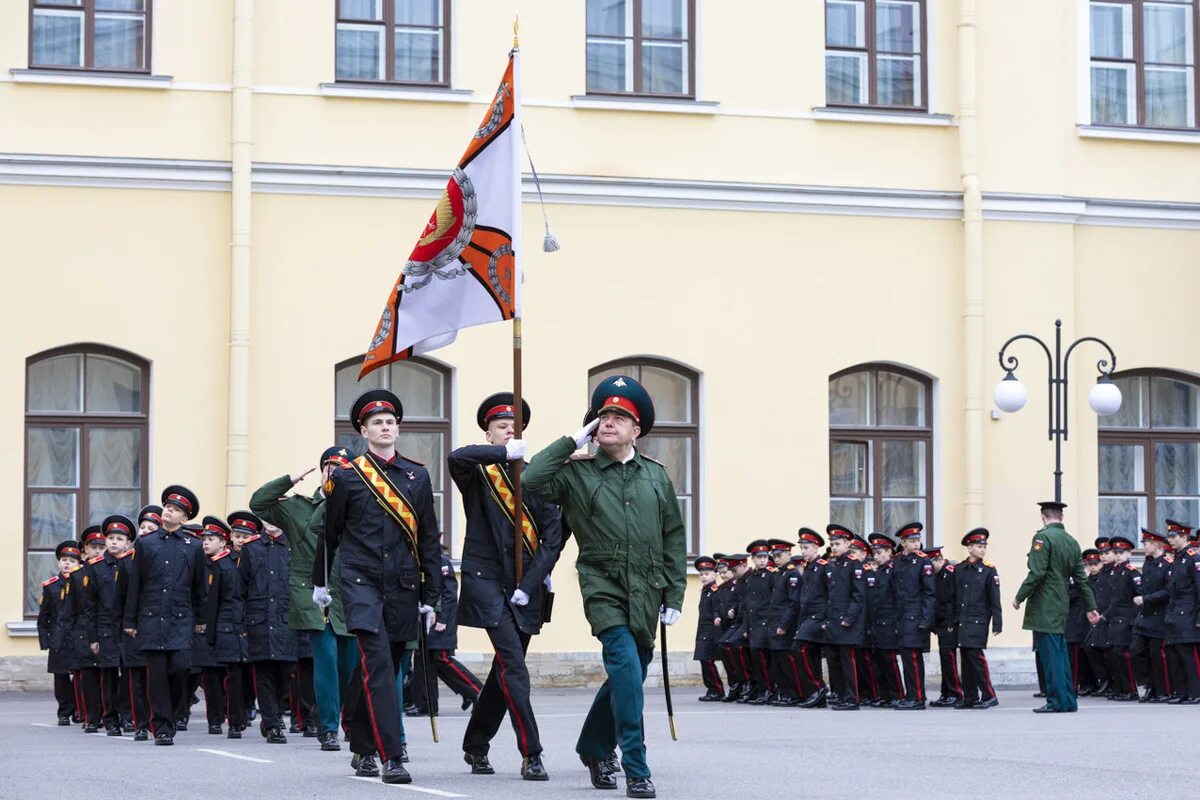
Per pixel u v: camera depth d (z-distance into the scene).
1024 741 13.37
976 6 22.84
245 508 20.08
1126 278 23.27
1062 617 17.48
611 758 9.76
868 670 19.05
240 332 20.17
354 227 20.81
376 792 9.58
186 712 15.70
